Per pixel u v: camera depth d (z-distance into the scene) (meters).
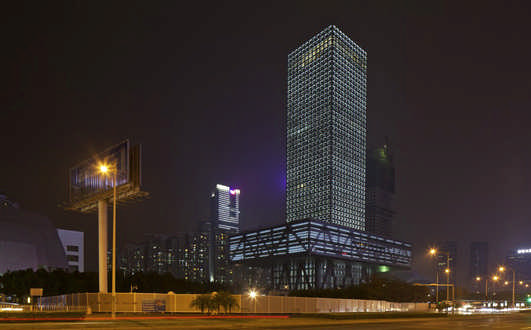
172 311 53.22
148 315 46.88
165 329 32.06
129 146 59.94
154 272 142.38
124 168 59.78
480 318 65.44
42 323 33.38
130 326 32.62
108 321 37.41
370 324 44.22
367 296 165.62
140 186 57.94
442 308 101.44
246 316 50.84
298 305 65.62
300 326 39.72
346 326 40.28
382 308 87.38
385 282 187.75
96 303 51.56
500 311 110.12
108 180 62.09
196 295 55.50
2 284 121.44
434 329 38.00
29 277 109.62
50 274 114.88
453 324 46.62
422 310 102.81
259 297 59.81
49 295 109.69
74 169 69.69
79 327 30.70
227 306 52.78
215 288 174.50
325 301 70.75
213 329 33.50
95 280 116.88
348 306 76.31
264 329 35.62
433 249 96.31
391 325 42.88
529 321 55.22
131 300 51.28
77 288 113.19
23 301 111.56
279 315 55.56
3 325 30.67
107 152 63.59
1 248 175.25
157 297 52.69
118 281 122.94
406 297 179.50
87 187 66.12
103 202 63.47
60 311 49.62
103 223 62.88
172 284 140.12
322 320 50.56
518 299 196.75
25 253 181.88
